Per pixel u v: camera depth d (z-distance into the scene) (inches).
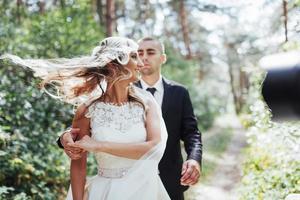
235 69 1560.0
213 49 1370.6
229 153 615.2
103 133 92.8
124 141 92.9
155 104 99.0
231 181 399.5
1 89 236.8
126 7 823.1
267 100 60.8
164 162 130.3
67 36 316.5
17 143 207.0
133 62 95.3
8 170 202.8
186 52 924.6
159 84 135.0
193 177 120.6
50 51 309.7
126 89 95.7
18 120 233.8
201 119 890.7
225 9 869.8
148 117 96.0
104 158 94.0
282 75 58.7
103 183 94.2
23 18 365.4
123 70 94.1
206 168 455.2
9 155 200.7
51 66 93.0
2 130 198.2
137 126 94.0
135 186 92.2
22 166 204.7
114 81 94.0
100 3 596.1
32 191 201.6
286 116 60.8
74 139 95.6
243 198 221.8
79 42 320.2
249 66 326.6
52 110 264.1
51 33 311.9
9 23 310.3
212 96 1136.8
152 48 132.5
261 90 61.9
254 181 217.6
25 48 297.0
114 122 93.1
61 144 99.3
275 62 60.2
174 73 775.7
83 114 95.7
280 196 183.0
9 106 232.2
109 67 94.1
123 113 94.0
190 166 121.0
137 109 95.1
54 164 234.7
